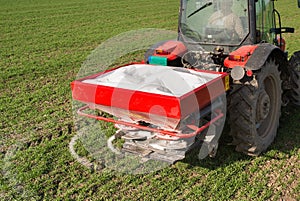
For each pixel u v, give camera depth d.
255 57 4.23
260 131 4.62
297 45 10.88
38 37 14.44
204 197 3.76
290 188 3.89
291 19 17.59
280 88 4.79
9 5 26.69
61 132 5.48
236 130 4.39
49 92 7.32
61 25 17.58
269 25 5.16
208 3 4.75
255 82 4.22
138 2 29.00
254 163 4.37
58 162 4.57
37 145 5.08
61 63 9.89
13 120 5.91
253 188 3.88
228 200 3.71
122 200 3.79
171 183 4.04
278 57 4.80
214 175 4.16
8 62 10.22
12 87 7.82
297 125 5.31
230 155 4.57
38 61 10.25
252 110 4.24
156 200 3.76
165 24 17.50
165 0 30.44
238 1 4.54
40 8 24.77
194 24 4.94
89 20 19.17
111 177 4.24
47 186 4.07
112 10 23.67
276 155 4.55
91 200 3.82
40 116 6.07
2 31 15.92
